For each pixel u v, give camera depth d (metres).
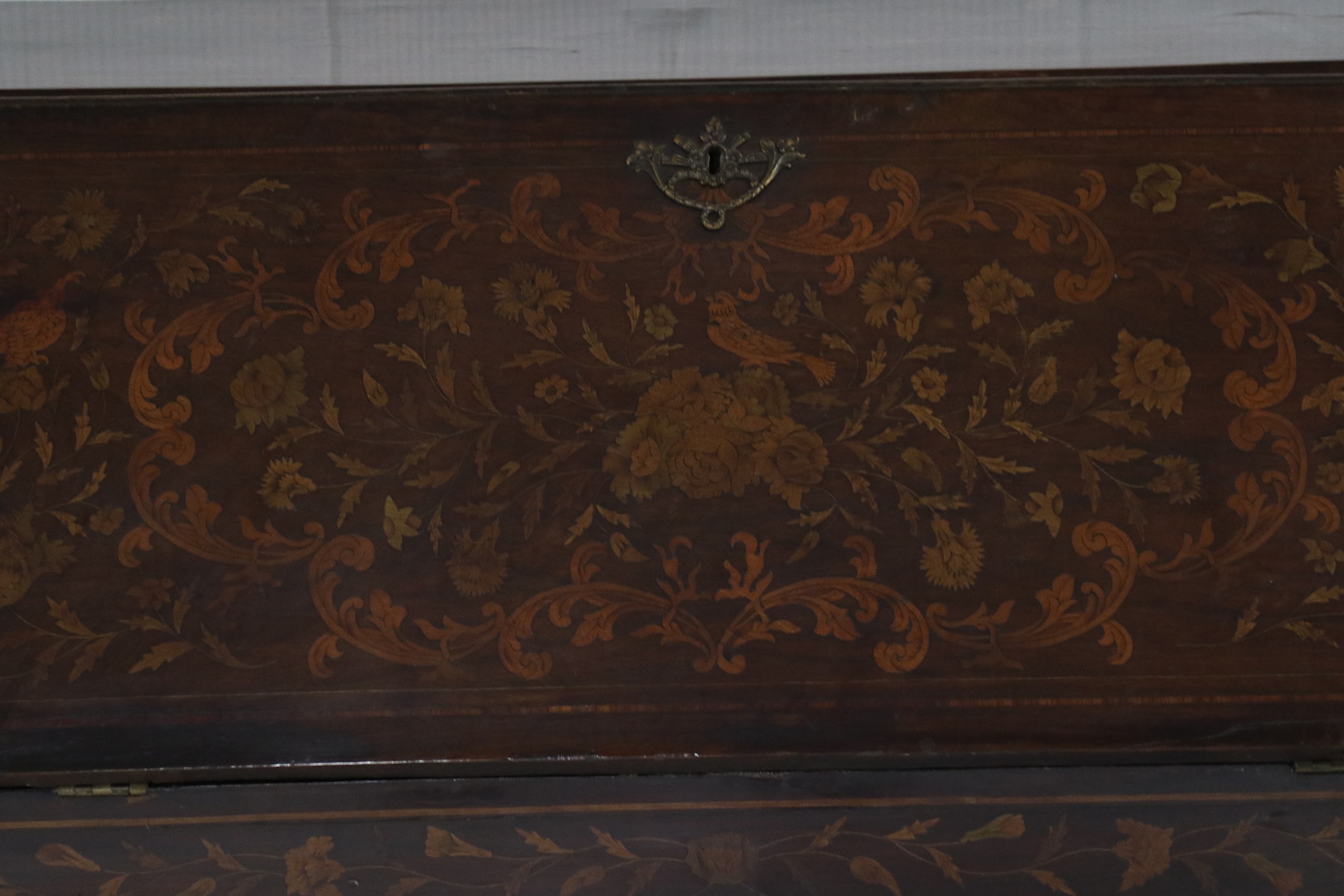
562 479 1.41
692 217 1.49
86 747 1.30
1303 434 1.41
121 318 1.45
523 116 1.52
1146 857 1.31
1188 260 1.46
